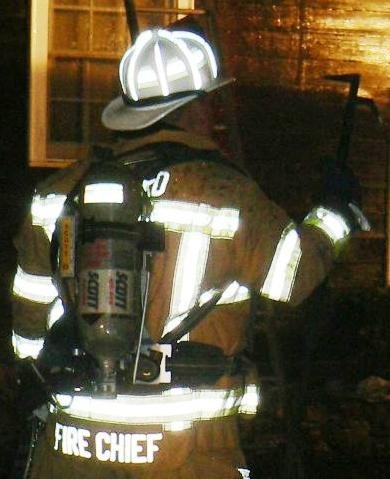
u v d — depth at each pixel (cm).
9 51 1919
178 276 788
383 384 1791
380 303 1984
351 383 1830
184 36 838
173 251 789
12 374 1569
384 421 1686
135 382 781
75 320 775
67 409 800
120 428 784
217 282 795
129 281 757
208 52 838
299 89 2033
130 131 826
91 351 764
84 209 767
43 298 849
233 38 2002
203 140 824
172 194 797
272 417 1593
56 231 798
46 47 1930
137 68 816
